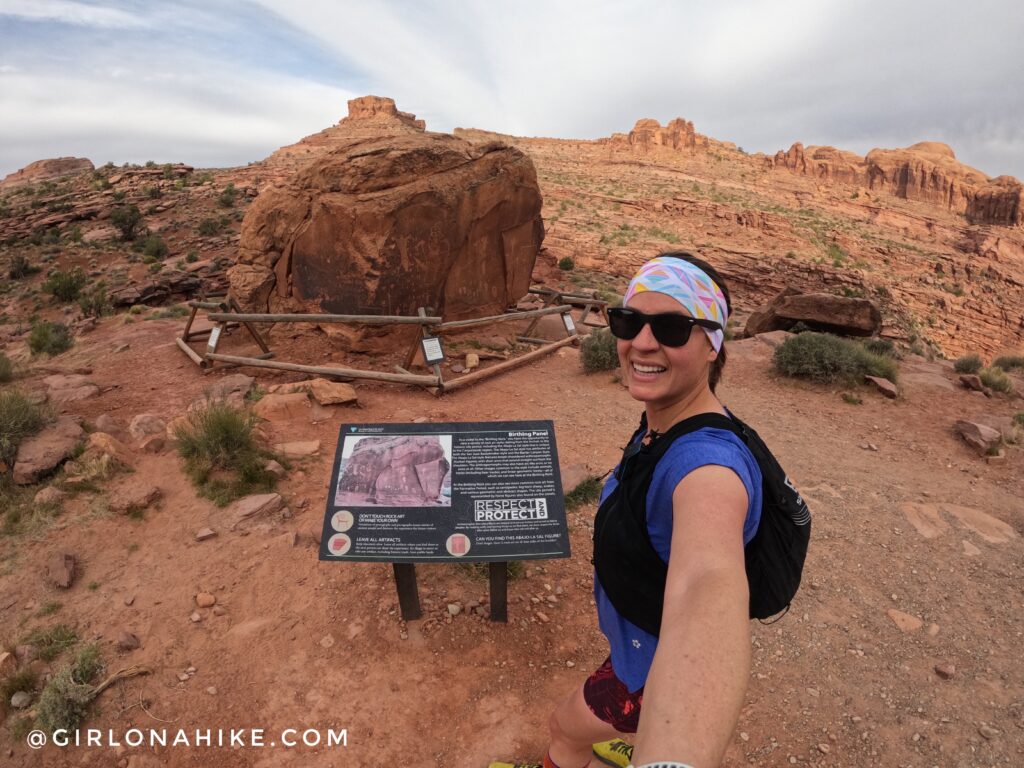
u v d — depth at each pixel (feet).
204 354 34.40
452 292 40.52
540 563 16.17
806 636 14.11
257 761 10.55
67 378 30.71
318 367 30.71
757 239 268.00
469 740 11.00
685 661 2.82
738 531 3.57
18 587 14.75
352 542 11.63
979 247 337.72
